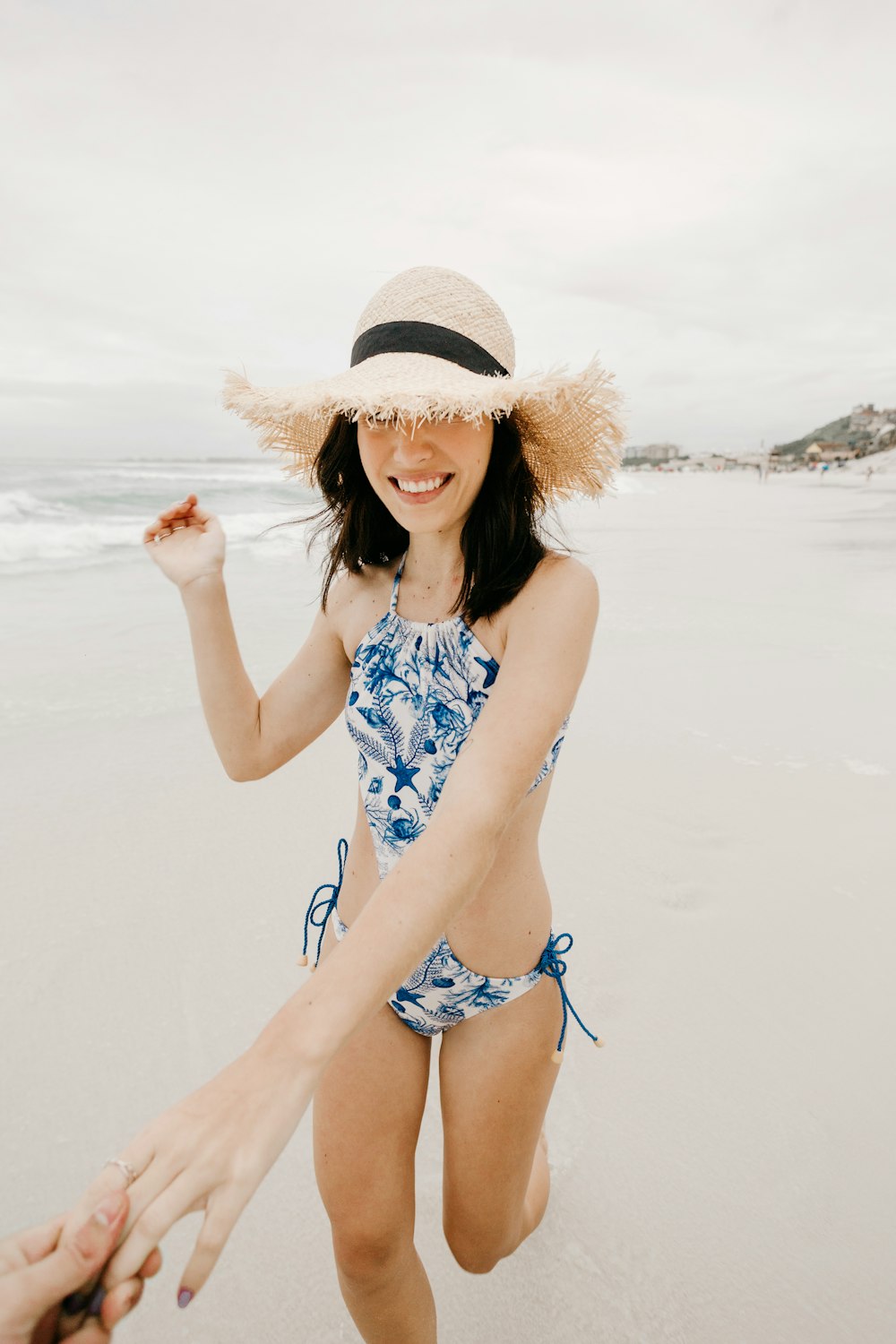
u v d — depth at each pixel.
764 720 4.67
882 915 2.99
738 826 3.56
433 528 1.47
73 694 4.77
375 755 1.61
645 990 2.63
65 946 2.70
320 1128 1.57
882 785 3.93
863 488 37.81
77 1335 0.81
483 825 1.22
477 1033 1.63
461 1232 1.68
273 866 3.20
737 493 31.67
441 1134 2.25
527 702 1.36
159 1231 0.83
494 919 1.59
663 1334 1.74
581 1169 2.08
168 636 5.94
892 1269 1.85
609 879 3.18
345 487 1.71
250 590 7.68
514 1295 1.82
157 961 2.67
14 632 5.97
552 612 1.44
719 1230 1.94
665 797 3.80
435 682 1.54
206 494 19.20
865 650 5.97
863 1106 2.24
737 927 2.92
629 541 12.27
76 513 14.16
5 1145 2.05
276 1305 1.79
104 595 7.35
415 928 1.10
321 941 1.89
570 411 1.58
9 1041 2.33
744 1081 2.32
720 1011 2.56
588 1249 1.90
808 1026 2.50
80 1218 0.83
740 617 6.94
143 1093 2.21
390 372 1.48
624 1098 2.27
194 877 3.10
